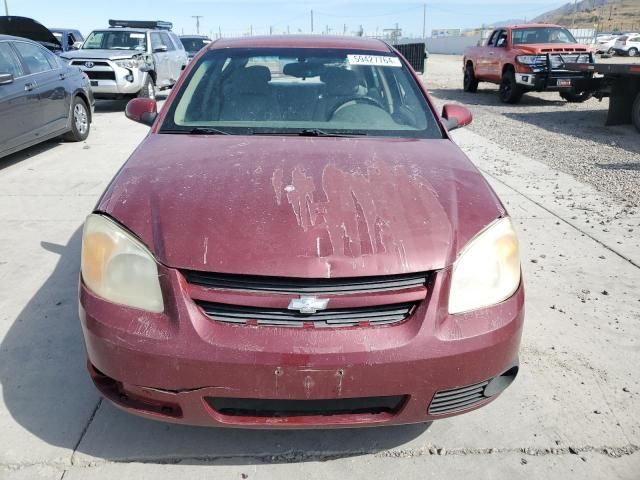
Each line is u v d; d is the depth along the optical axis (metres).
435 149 2.82
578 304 3.58
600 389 2.74
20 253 4.28
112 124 10.40
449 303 1.99
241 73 3.34
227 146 2.72
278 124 3.05
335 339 1.89
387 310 1.96
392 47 3.79
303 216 2.09
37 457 2.26
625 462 2.29
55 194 5.82
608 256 4.35
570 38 14.13
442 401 2.03
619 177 6.68
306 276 1.91
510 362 2.10
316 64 3.41
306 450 2.32
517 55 13.33
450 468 2.25
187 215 2.10
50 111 7.54
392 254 1.98
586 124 10.77
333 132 3.00
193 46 20.97
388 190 2.29
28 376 2.76
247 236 2.00
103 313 1.98
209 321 1.92
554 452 2.34
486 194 2.39
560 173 6.91
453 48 58.38
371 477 2.20
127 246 2.03
